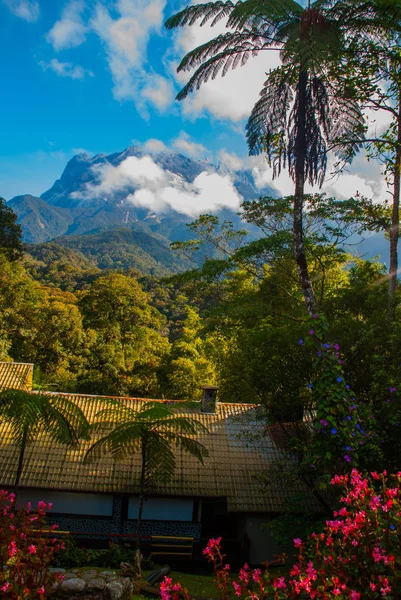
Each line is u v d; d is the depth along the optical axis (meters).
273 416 10.98
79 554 10.46
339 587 3.44
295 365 10.24
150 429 10.98
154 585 9.00
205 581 9.74
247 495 12.84
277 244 13.45
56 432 10.50
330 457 8.34
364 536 3.81
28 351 33.59
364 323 9.99
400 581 3.58
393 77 11.02
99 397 15.23
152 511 13.11
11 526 4.43
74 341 35.75
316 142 11.02
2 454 13.18
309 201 13.53
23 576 4.07
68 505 12.95
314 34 9.75
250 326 14.63
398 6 9.45
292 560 11.41
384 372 8.62
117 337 42.03
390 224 13.52
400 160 12.13
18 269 35.16
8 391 10.24
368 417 8.41
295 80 11.11
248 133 12.13
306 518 10.41
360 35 10.52
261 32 10.79
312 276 15.80
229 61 11.31
